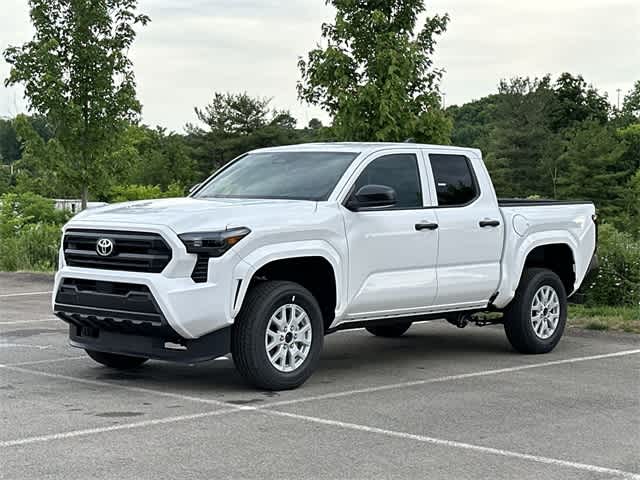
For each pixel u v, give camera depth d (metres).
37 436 6.73
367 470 6.02
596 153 77.19
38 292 17.67
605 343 11.69
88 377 9.14
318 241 8.70
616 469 6.17
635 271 14.26
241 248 8.14
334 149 9.69
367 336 12.40
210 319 8.03
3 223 27.53
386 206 9.12
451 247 9.82
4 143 99.81
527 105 86.50
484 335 12.48
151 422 7.21
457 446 6.67
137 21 21.06
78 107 20.44
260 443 6.65
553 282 10.98
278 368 8.48
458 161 10.24
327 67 15.91
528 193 82.38
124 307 8.20
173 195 52.62
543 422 7.46
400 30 16.23
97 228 8.49
